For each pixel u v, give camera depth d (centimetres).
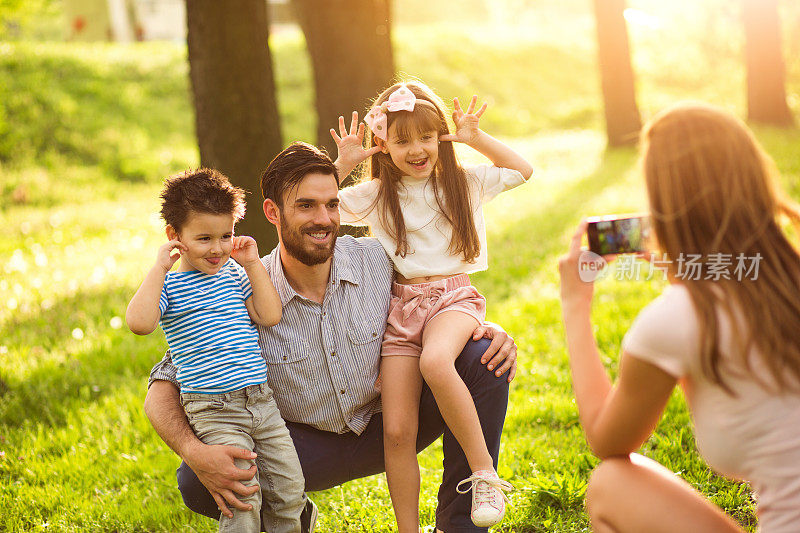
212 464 277
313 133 1941
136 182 1666
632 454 252
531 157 1716
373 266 327
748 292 209
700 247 216
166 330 291
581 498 355
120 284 815
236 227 616
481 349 309
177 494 400
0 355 592
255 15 607
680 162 216
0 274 876
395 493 304
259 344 306
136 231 1165
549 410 457
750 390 210
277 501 297
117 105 1962
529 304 665
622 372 227
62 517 382
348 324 311
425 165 330
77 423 485
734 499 342
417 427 312
